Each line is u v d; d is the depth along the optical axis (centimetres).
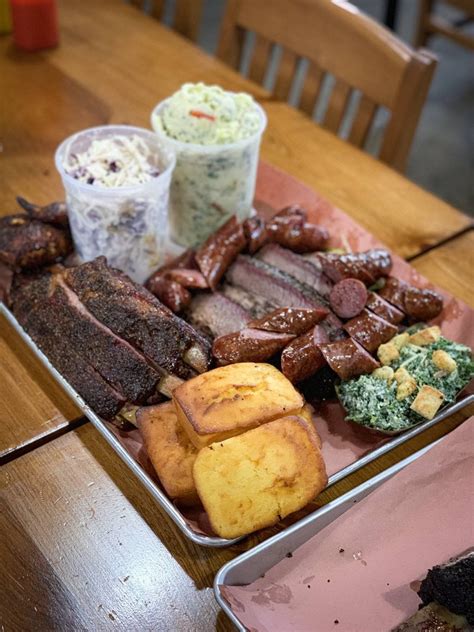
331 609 37
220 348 47
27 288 51
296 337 49
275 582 38
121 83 79
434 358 47
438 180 127
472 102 148
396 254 59
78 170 53
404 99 70
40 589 38
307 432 41
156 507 41
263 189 65
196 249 60
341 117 77
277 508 39
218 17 170
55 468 43
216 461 39
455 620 37
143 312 46
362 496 41
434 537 40
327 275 54
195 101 56
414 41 124
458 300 54
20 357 49
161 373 46
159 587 38
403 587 38
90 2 93
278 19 79
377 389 45
